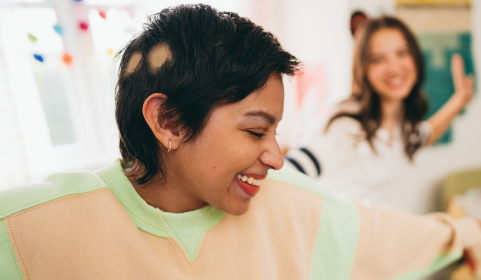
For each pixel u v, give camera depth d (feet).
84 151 5.13
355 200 2.19
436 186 4.90
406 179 4.68
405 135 4.46
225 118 1.23
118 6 4.88
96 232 1.37
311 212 1.96
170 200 1.53
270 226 1.86
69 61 4.80
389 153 4.38
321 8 4.75
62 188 1.41
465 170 4.74
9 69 4.28
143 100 1.29
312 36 5.02
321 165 4.10
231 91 1.18
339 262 1.90
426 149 4.73
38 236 1.29
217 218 1.66
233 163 1.28
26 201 1.32
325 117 4.34
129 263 1.41
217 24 1.20
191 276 1.53
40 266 1.29
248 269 1.66
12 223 1.26
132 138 1.38
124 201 1.49
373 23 4.07
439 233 2.09
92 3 4.89
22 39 4.41
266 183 1.94
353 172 4.24
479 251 2.22
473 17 4.60
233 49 1.16
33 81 4.51
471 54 4.69
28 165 4.38
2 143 4.24
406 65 4.20
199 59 1.17
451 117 4.76
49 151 4.67
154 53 1.25
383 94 4.20
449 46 4.49
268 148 1.33
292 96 5.76
